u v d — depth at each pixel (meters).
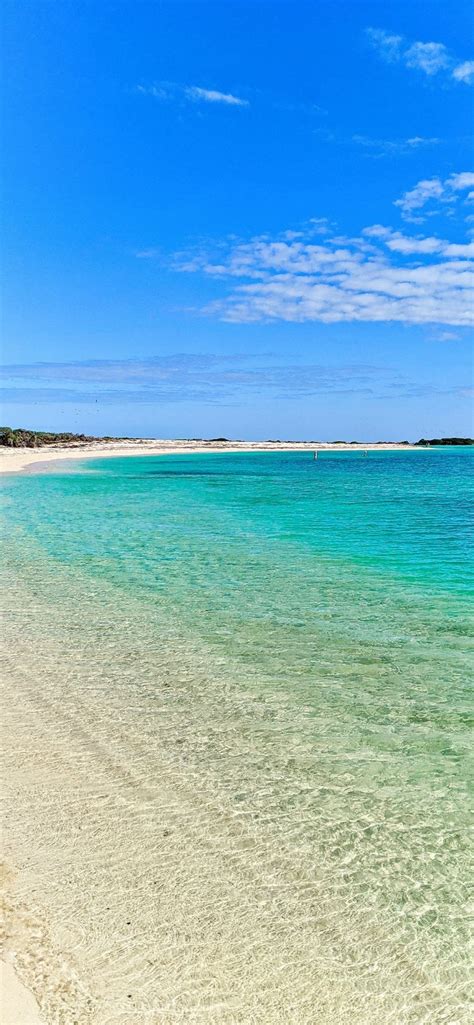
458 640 9.45
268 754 6.06
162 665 8.36
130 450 110.12
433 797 5.36
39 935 3.73
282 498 33.16
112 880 4.24
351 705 7.18
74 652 8.84
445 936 3.84
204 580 13.39
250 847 4.64
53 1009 3.22
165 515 25.34
